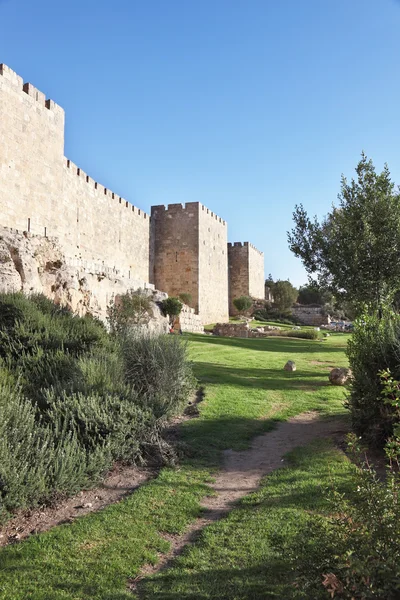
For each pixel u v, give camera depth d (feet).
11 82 84.02
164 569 15.52
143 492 21.83
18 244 64.03
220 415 36.52
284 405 41.52
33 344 36.37
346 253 59.67
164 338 42.57
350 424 33.42
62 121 98.48
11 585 14.25
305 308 268.62
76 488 21.35
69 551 16.34
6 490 18.72
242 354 82.64
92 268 92.43
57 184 95.86
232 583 14.43
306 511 19.13
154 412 30.71
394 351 27.66
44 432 23.08
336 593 11.45
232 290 247.29
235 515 19.31
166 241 179.01
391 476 13.56
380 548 11.32
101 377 31.40
